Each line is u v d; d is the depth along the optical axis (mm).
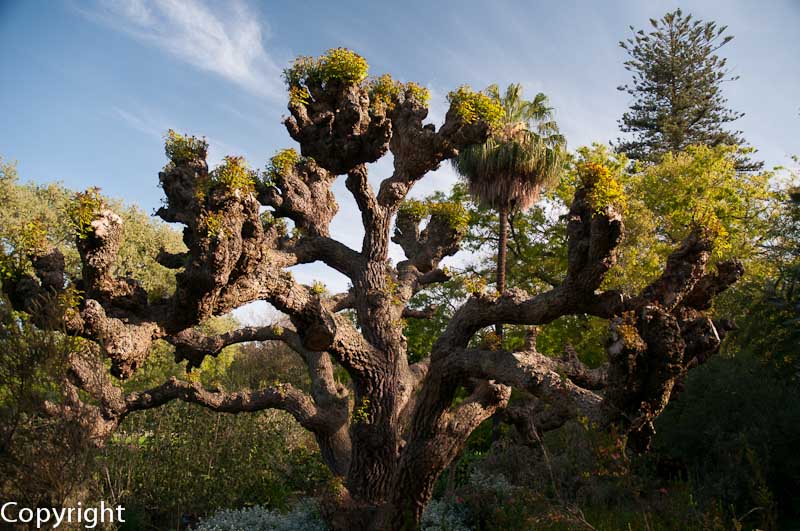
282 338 11570
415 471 8500
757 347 13094
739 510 10633
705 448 12227
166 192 8375
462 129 9414
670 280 6215
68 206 6535
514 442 14859
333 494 9148
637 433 6344
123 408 9805
